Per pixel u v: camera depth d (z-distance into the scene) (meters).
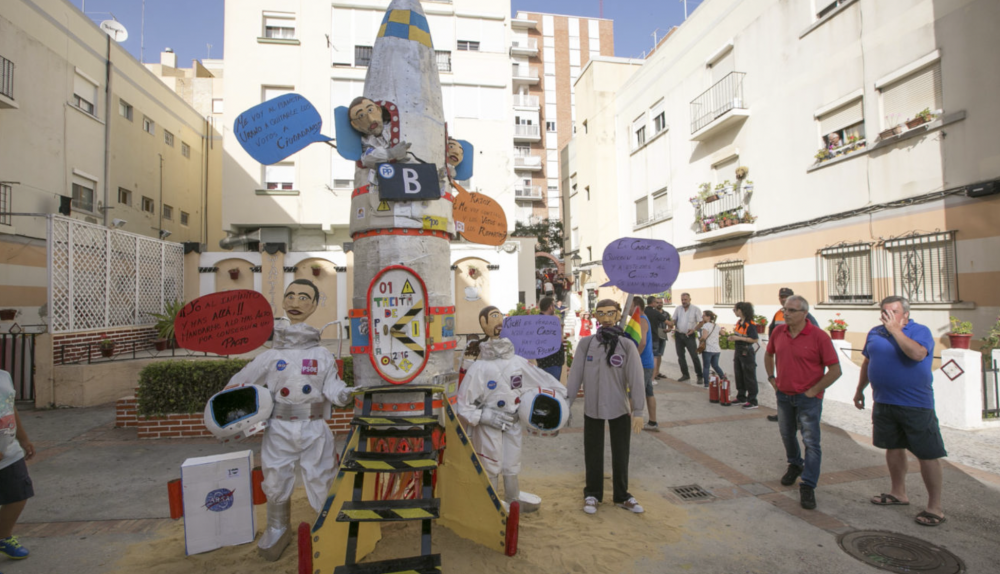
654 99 18.84
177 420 6.60
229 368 6.73
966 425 6.43
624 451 4.29
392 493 3.84
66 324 8.84
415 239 3.83
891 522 4.02
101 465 5.55
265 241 17.45
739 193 13.98
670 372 11.71
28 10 12.84
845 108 10.91
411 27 4.11
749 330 8.01
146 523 4.10
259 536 3.80
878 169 10.07
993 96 8.17
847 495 4.56
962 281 8.57
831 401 8.34
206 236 23.17
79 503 4.52
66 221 8.91
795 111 12.12
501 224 5.27
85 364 8.63
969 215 8.48
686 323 10.34
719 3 14.92
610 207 22.38
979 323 8.30
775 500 4.48
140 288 11.63
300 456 3.52
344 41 18.03
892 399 4.12
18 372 8.59
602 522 4.03
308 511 4.27
